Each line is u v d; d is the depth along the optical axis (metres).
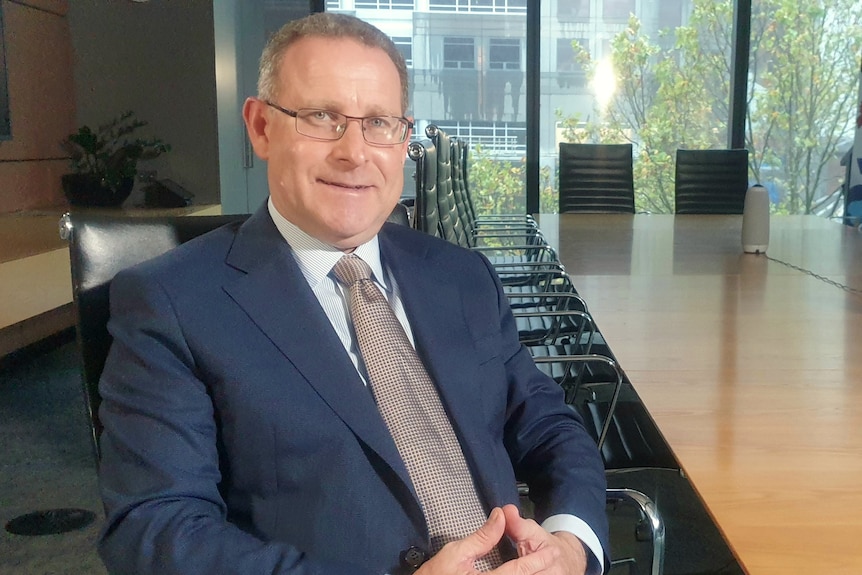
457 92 5.86
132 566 1.02
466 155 4.35
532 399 1.41
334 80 1.17
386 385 1.21
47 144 4.52
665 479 2.83
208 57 4.68
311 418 1.10
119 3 4.65
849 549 0.96
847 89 5.74
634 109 5.88
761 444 1.28
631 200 5.16
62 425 3.18
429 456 1.19
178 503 1.04
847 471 1.18
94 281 1.26
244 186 5.37
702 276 2.81
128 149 4.55
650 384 1.58
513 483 1.28
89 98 4.77
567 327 3.02
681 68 5.81
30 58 4.30
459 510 1.18
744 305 2.33
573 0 5.73
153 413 1.07
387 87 1.20
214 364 1.10
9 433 3.09
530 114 5.86
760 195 3.30
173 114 4.75
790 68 5.76
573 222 4.60
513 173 5.96
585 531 1.21
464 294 1.38
